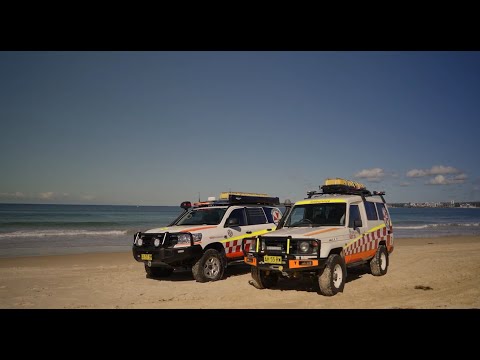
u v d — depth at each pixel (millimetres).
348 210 8977
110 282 9703
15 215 52531
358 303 7148
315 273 8266
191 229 9680
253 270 8602
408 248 18578
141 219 47125
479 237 28047
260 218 11422
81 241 22969
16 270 11859
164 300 7547
